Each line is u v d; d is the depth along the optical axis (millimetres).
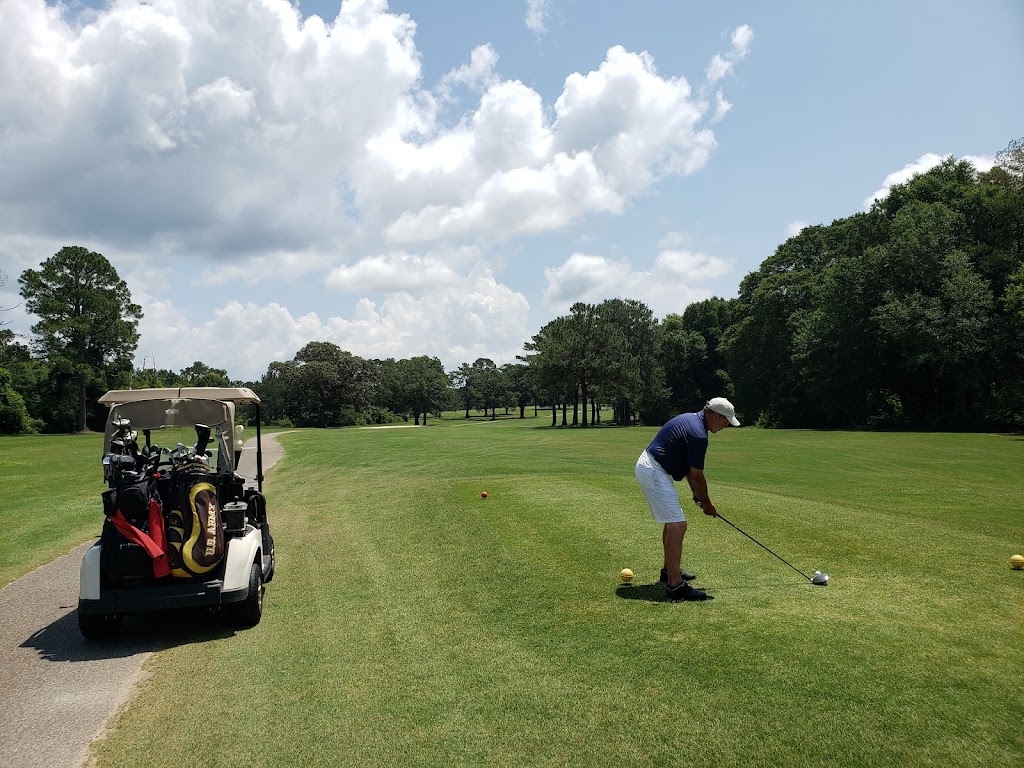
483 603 6453
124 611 5844
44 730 4258
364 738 3941
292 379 97000
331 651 5445
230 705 4496
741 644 4922
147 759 3818
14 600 7605
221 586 5980
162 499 6082
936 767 3289
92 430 64688
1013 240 45094
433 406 109500
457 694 4457
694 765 3451
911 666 4402
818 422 58688
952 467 20203
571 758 3594
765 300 61531
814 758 3428
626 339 76188
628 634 5316
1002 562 7141
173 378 93562
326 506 13789
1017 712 3762
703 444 6168
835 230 62000
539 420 117062
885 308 45281
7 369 61594
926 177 52844
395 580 7586
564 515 10430
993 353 41812
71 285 60500
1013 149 45719
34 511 14086
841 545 7973
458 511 11508
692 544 8188
